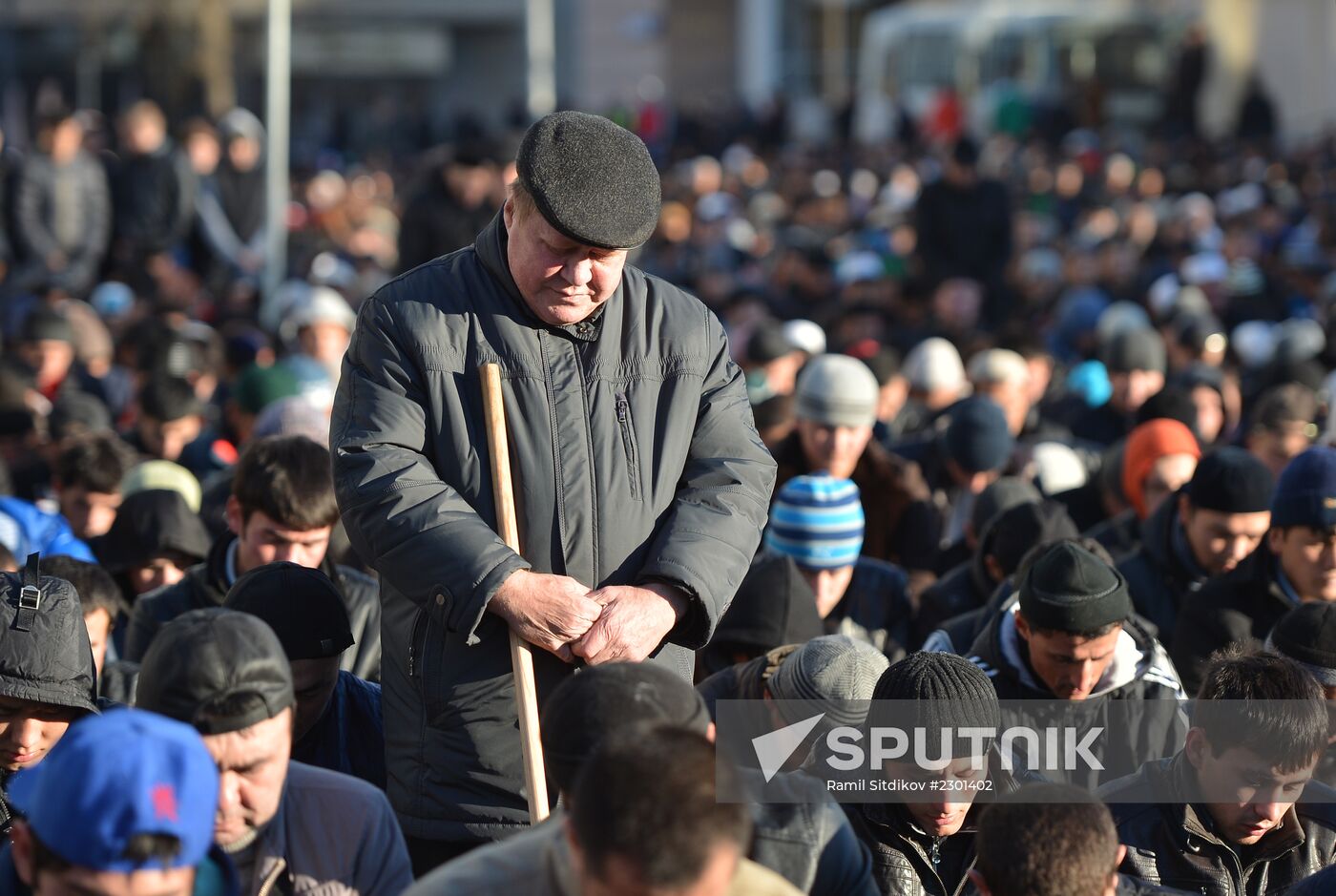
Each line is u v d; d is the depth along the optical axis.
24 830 6.94
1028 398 23.31
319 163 79.25
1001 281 37.41
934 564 16.44
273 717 7.78
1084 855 7.74
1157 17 85.69
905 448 18.95
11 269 32.94
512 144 24.11
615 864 6.27
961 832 9.44
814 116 97.75
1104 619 10.48
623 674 7.65
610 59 117.25
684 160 76.81
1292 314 35.34
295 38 126.62
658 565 8.75
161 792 6.68
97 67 96.62
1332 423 17.88
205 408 21.94
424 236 23.78
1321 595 12.76
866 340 26.84
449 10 130.75
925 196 37.34
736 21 120.00
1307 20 82.69
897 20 93.06
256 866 8.06
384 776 10.13
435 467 8.98
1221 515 13.10
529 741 8.54
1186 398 19.12
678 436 9.15
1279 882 9.76
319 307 22.95
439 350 8.98
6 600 9.02
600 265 8.81
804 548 13.62
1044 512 13.64
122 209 34.38
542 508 8.88
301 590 9.67
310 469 11.70
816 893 7.89
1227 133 79.50
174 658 7.70
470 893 7.14
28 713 9.02
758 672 10.22
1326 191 55.28
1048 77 86.19
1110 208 52.78
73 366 24.39
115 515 14.13
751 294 31.83
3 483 17.69
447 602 8.55
